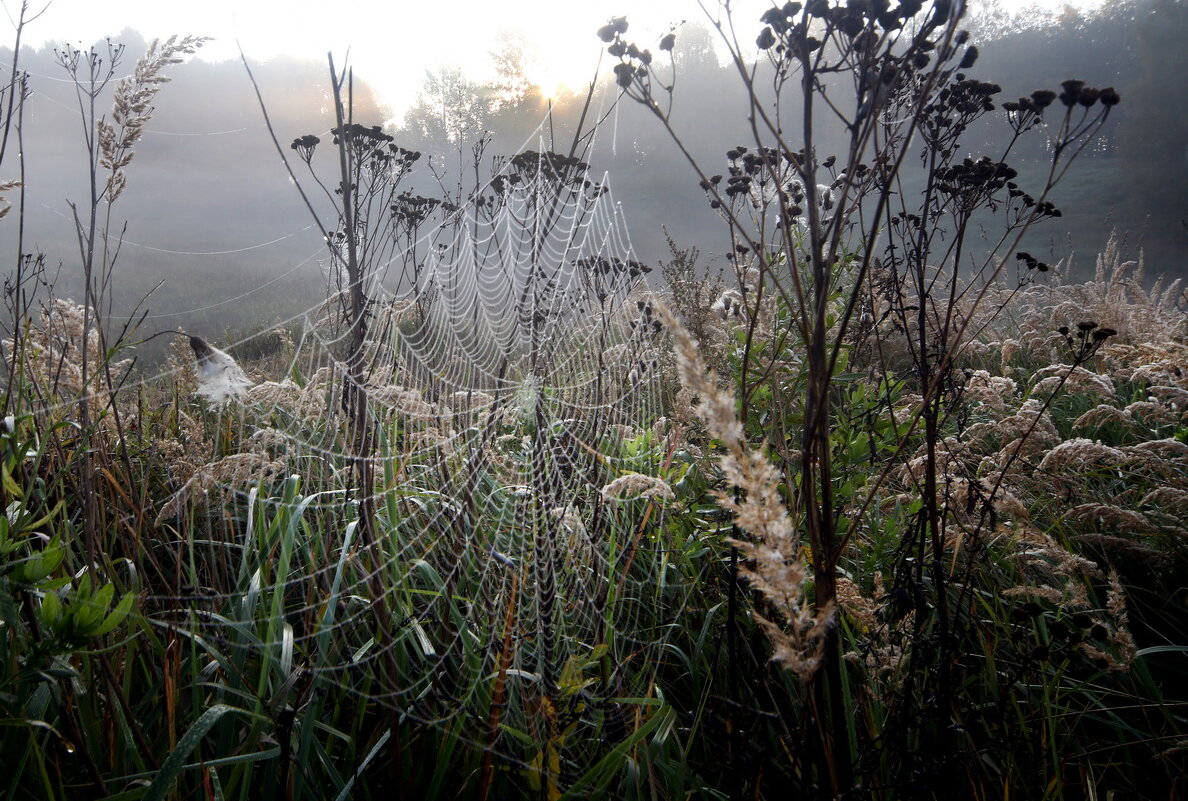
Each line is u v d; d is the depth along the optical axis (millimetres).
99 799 1623
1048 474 2971
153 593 2252
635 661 2561
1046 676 2281
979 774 2031
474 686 2029
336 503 2520
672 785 1972
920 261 2201
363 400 2100
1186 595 2561
